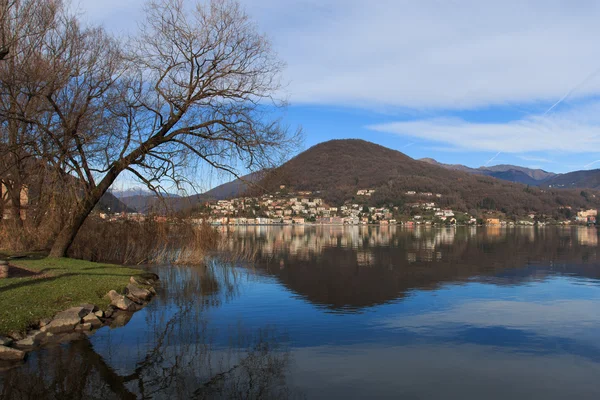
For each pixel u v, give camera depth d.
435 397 7.39
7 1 15.27
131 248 24.88
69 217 19.86
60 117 16.47
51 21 17.25
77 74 17.45
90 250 23.64
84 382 7.59
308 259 31.33
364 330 11.52
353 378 8.15
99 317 11.71
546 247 45.22
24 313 10.32
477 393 7.59
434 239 60.28
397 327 11.84
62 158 16.19
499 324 12.28
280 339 10.56
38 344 9.48
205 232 24.05
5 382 7.48
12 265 17.11
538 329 11.77
